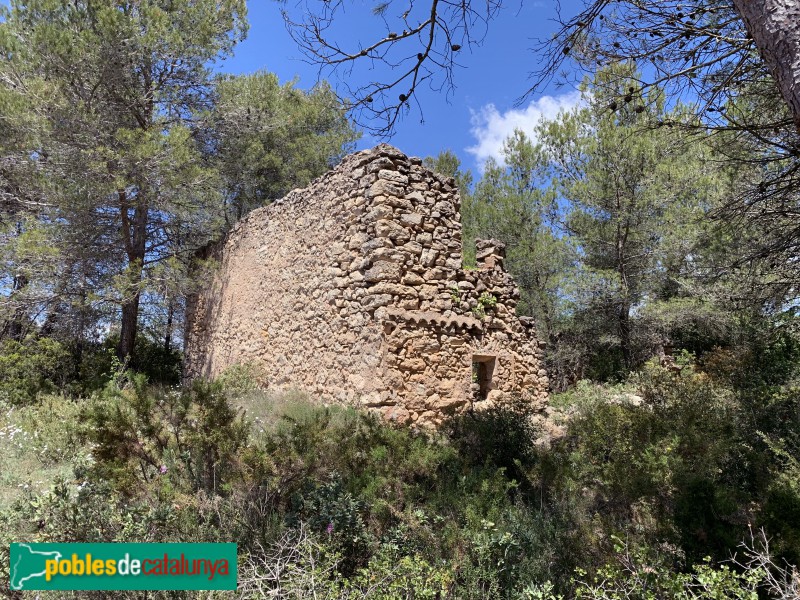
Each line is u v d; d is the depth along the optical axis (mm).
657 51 3994
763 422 5637
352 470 4504
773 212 5219
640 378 8109
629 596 2812
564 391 13852
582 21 3760
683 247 11297
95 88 11609
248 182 16891
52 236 11500
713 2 3949
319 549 3059
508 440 5688
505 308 9062
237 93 14453
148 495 3896
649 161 11969
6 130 11641
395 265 7324
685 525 3311
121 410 4305
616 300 13000
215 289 13133
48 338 11984
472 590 3090
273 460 4266
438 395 7496
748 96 4695
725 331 11430
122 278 11453
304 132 17625
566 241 14242
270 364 9953
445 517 3898
